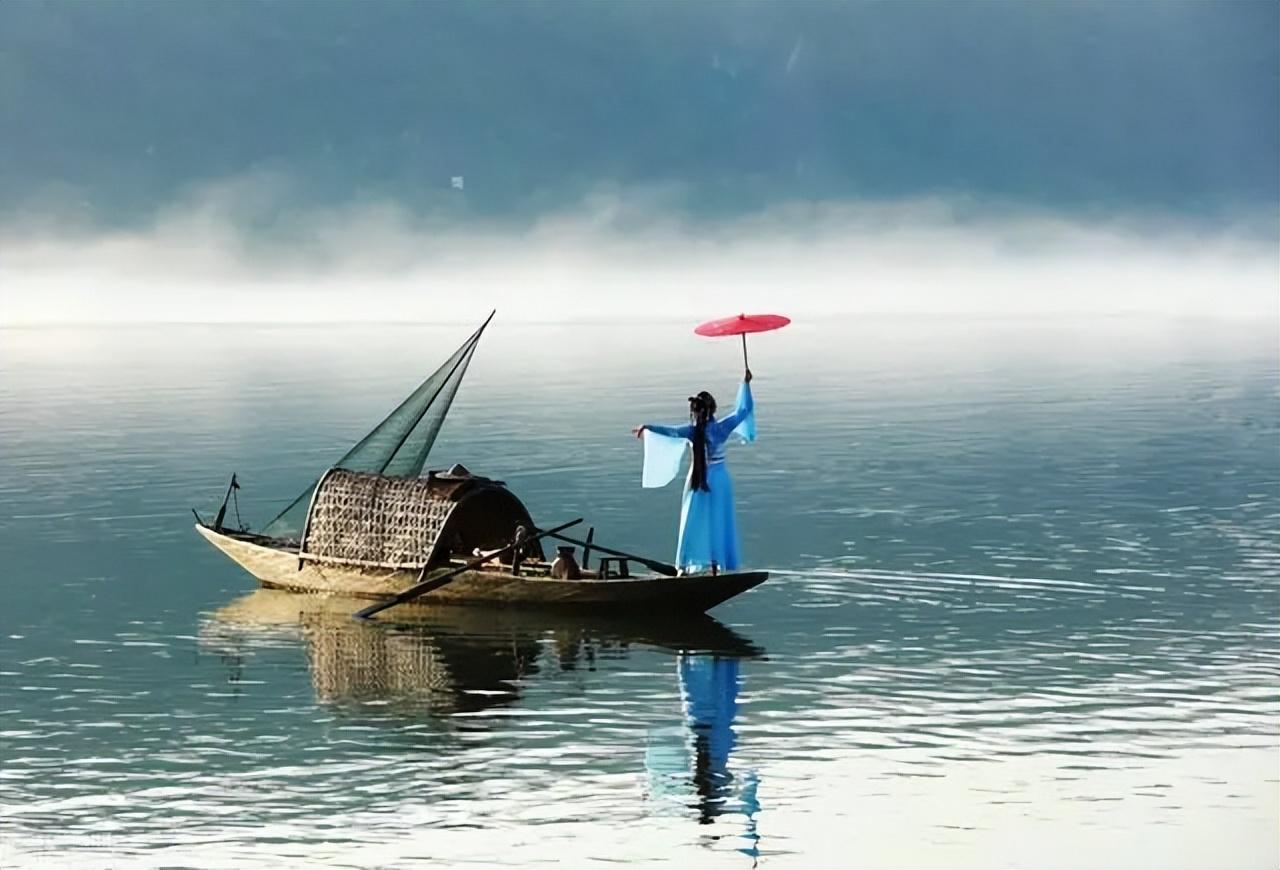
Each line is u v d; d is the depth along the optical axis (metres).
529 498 41.78
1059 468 45.94
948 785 21.75
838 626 29.69
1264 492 42.03
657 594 30.20
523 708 25.23
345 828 20.56
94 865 19.52
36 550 36.75
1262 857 19.52
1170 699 25.14
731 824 20.58
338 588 32.38
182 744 23.66
